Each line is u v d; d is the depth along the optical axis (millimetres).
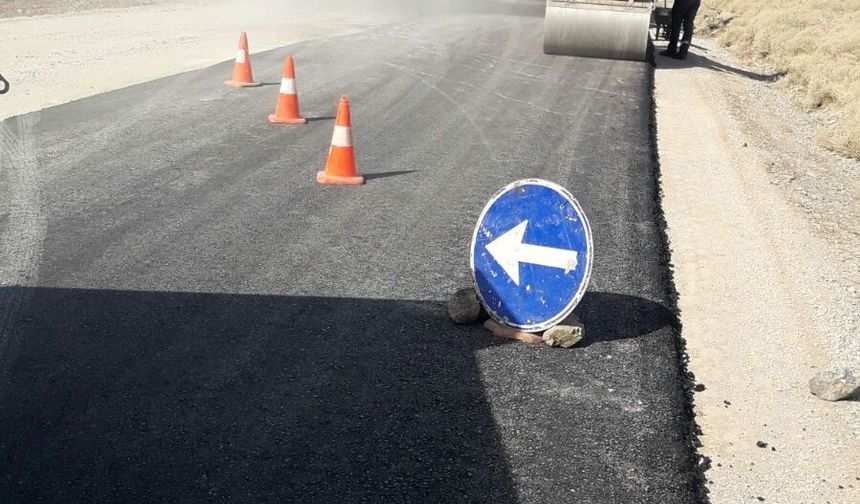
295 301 5527
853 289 7219
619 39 17562
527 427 4281
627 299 6051
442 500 3646
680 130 12312
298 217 7160
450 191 8148
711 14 30188
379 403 4391
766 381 5234
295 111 10570
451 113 11734
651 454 4148
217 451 3879
